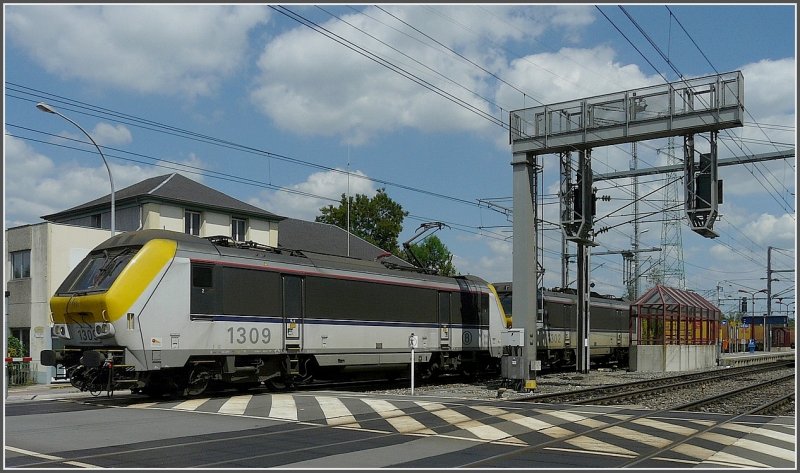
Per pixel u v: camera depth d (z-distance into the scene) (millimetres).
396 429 13812
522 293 25078
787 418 15961
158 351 18234
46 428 13836
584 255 35594
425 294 27266
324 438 12664
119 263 18312
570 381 30141
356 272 24375
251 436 12852
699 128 23328
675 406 19312
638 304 40000
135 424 14406
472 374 30344
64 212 39750
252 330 20547
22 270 31359
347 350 23625
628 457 10891
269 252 21984
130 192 38625
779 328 95938
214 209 38969
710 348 45375
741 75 22672
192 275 19188
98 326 17672
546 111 25688
